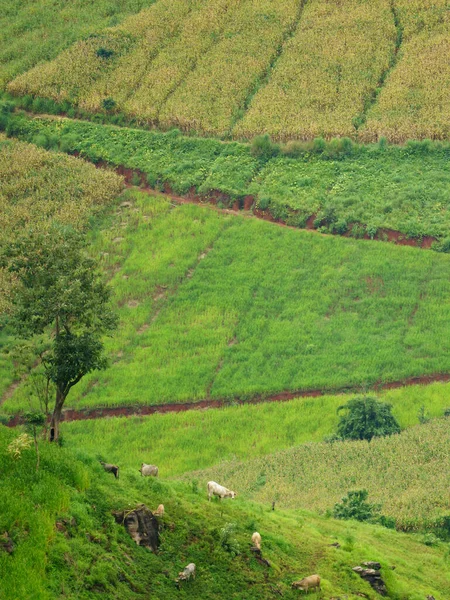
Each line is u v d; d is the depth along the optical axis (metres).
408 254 93.56
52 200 103.12
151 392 77.19
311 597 33.72
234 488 58.38
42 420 38.09
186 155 113.06
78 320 40.47
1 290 82.81
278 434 71.19
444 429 66.25
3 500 31.59
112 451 69.81
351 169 106.69
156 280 92.69
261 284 91.12
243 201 104.44
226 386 78.00
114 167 112.88
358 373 78.62
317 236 97.50
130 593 30.89
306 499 54.59
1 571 28.89
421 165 106.88
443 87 117.81
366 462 61.66
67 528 31.95
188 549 34.00
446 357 80.31
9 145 114.62
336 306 88.00
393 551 44.19
